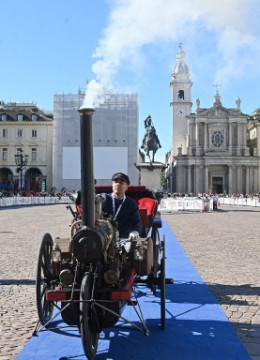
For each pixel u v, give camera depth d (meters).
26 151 83.19
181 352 5.86
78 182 77.69
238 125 87.25
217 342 6.23
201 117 87.50
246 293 8.96
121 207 6.65
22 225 24.20
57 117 77.88
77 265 5.52
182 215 36.12
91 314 5.46
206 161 86.19
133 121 75.44
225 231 21.58
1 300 8.28
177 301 8.36
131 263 6.10
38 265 6.23
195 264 12.21
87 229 5.26
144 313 7.61
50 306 6.84
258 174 86.69
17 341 6.20
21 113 83.94
